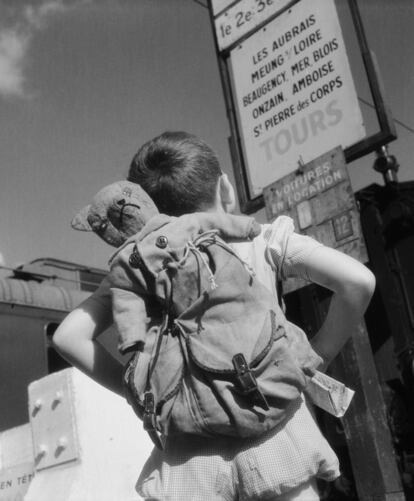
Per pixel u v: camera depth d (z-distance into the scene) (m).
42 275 7.58
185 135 1.47
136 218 1.33
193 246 1.20
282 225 1.35
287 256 1.31
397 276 5.31
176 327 1.17
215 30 6.00
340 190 4.40
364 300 1.27
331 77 4.90
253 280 1.19
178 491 1.14
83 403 2.68
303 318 5.59
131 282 1.22
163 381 1.15
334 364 4.07
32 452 3.03
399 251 5.33
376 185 5.58
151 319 1.24
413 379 4.98
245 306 1.16
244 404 1.09
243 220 1.32
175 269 1.17
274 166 5.23
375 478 3.74
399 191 5.47
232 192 1.49
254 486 1.10
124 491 2.64
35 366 6.23
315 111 4.98
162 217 1.28
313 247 1.30
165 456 1.19
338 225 4.36
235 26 5.80
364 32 4.79
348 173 4.38
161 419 1.14
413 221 5.32
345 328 1.32
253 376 1.09
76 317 1.36
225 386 1.09
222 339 1.12
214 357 1.11
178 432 1.13
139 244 1.22
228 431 1.09
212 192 1.42
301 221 4.62
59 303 6.89
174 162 1.41
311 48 5.10
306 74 5.11
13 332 6.20
